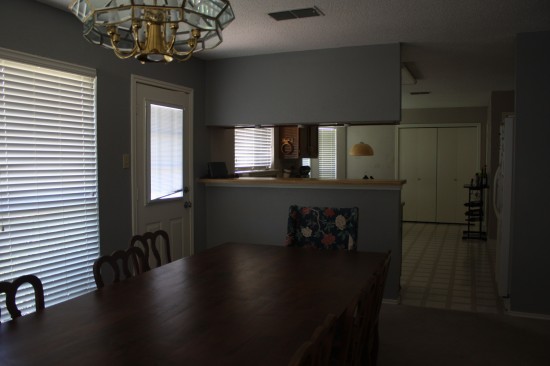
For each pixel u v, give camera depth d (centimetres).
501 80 618
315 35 396
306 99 455
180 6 161
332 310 190
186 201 470
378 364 298
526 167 386
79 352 148
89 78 349
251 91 478
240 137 584
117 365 139
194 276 243
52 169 320
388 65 425
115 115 372
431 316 391
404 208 973
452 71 558
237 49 448
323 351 124
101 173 360
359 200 440
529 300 389
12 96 293
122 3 159
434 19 352
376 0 309
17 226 298
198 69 486
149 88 411
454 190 936
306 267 263
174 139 448
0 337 160
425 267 568
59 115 324
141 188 404
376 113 430
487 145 854
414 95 759
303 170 728
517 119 388
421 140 951
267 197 480
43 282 315
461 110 919
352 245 322
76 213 340
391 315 394
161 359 143
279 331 166
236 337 161
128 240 389
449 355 312
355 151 785
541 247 384
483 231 834
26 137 302
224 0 178
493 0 308
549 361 303
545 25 365
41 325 172
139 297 207
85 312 187
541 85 381
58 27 321
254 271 254
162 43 179
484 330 358
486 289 472
